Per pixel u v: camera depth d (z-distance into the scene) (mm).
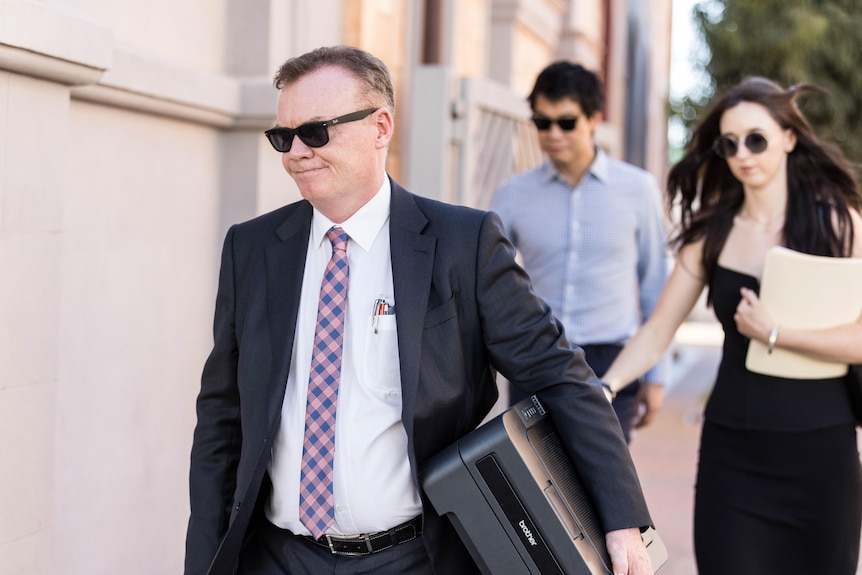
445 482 2109
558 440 2242
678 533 5543
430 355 2145
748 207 3318
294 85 2105
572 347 2260
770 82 3275
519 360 2207
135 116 3289
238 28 3855
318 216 2252
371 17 4676
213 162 3801
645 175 4238
